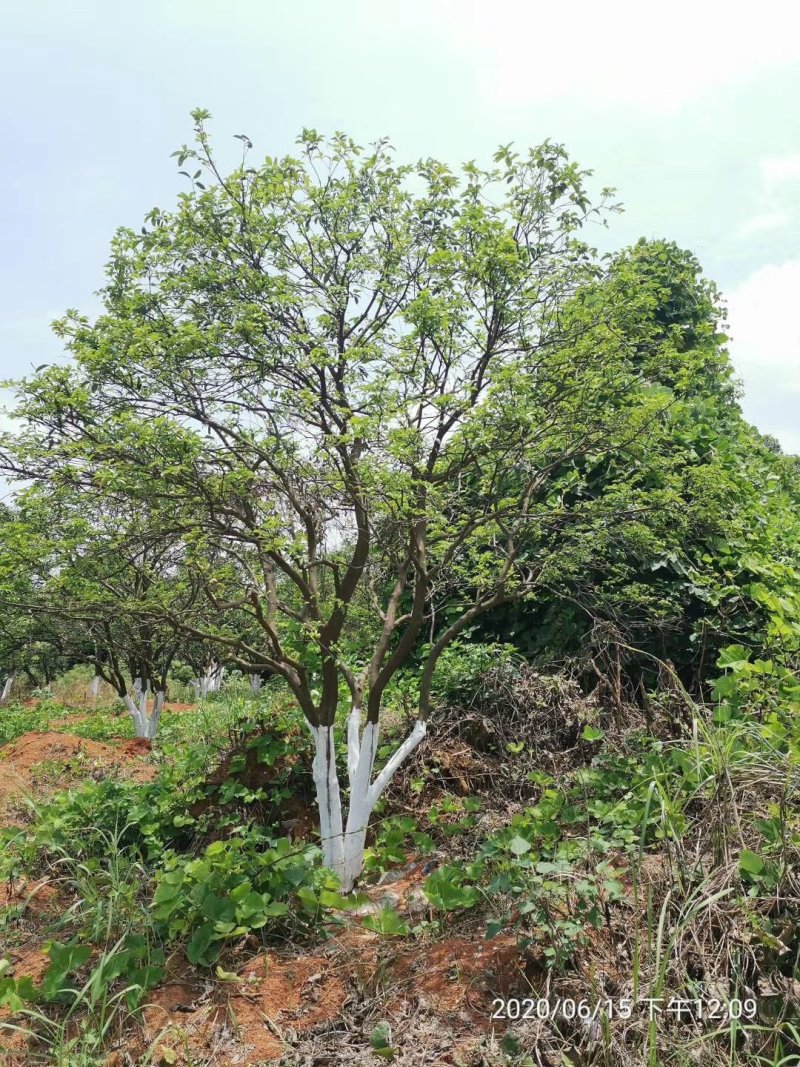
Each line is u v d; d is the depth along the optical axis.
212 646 5.29
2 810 6.61
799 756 3.33
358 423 3.65
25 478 4.10
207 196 4.35
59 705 17.02
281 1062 2.84
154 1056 2.93
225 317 4.25
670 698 4.88
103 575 4.38
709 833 3.18
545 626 6.43
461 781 5.00
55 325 4.17
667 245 9.32
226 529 4.09
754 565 6.31
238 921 3.54
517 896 3.26
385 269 4.46
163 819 5.11
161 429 3.80
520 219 4.47
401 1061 2.76
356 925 3.75
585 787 4.22
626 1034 2.62
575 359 4.15
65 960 3.38
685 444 7.20
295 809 5.07
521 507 4.52
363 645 6.01
